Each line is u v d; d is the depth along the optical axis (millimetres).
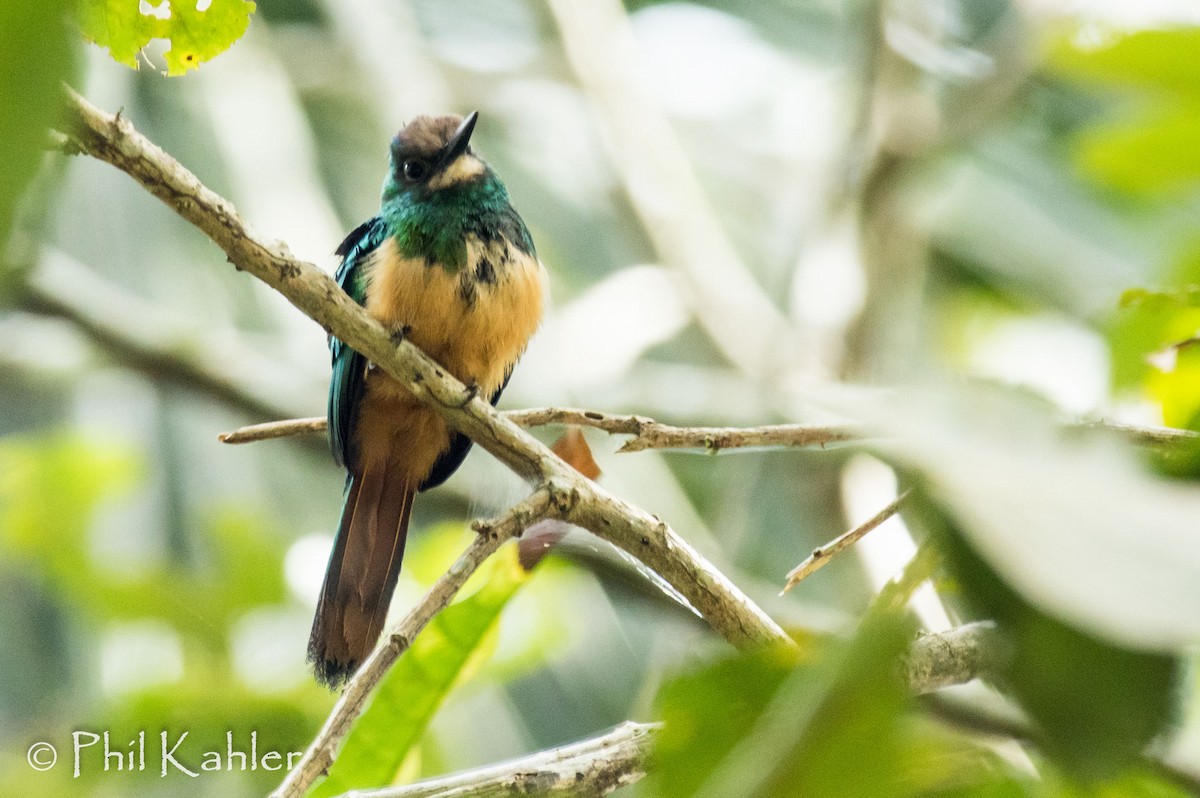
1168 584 978
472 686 7602
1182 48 2000
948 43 12570
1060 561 1014
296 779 3365
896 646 1319
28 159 995
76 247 10773
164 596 8719
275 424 4836
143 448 10500
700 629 5250
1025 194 11352
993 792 1711
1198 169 2160
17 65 991
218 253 11516
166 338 10312
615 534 4238
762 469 9594
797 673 1404
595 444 9992
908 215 10906
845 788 1330
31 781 7836
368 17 12930
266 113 11781
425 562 7598
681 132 13531
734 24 13797
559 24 12758
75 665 8844
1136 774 1685
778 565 9992
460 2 14727
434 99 12555
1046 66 2346
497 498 6551
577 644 8539
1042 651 1166
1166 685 1196
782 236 12672
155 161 4168
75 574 8875
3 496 9180
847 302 10516
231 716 7977
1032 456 1183
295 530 10508
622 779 3461
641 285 11023
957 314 11352
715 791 1393
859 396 1413
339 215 12477
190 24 3088
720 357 10695
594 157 12602
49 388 10703
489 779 3451
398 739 4297
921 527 1151
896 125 10812
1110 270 10633
